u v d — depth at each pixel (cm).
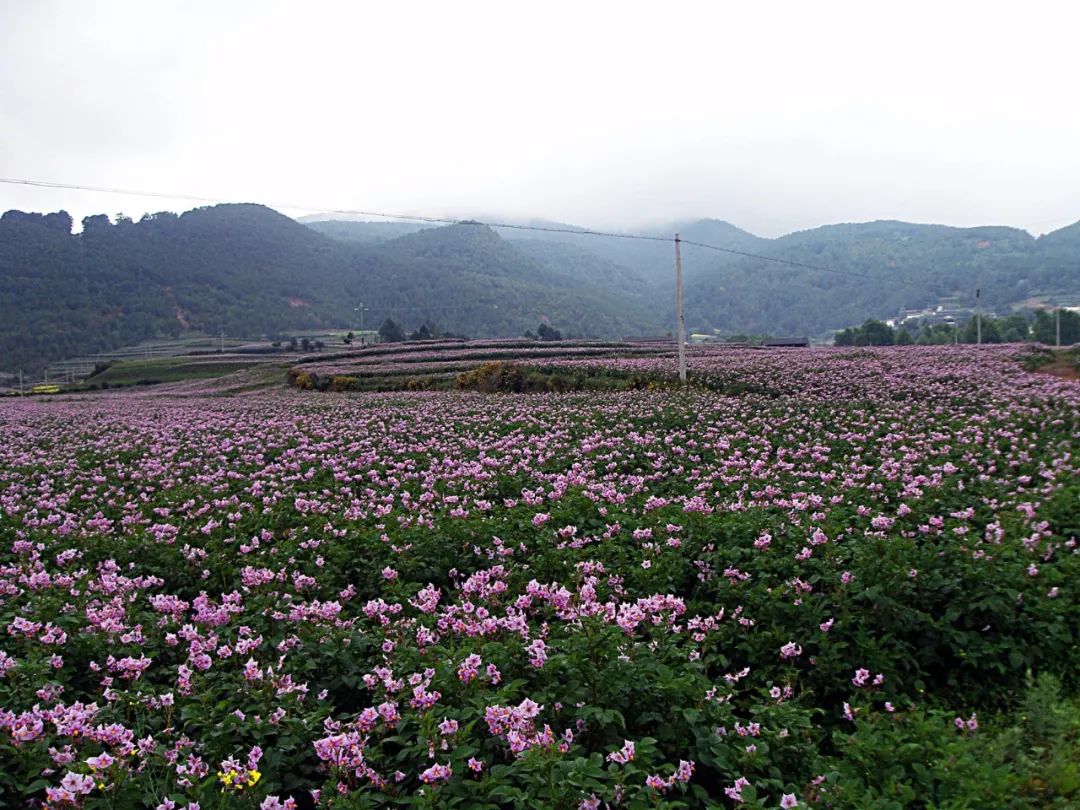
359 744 489
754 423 2134
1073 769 522
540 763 445
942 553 828
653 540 979
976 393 2648
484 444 2192
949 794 483
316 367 6825
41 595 823
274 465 1958
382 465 1903
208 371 8475
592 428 2281
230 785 463
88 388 7881
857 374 3481
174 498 1492
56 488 1873
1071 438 1694
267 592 840
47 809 434
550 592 713
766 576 809
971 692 698
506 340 9638
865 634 700
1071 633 727
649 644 630
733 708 607
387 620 710
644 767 489
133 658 662
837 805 470
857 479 1352
